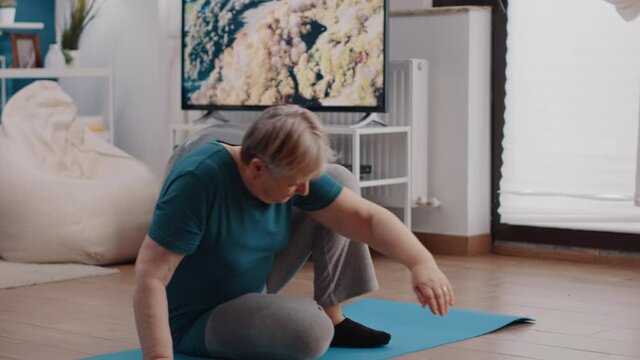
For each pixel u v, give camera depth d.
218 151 2.34
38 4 6.09
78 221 4.54
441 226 4.94
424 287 2.22
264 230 2.44
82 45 6.04
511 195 4.86
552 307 3.54
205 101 5.26
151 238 2.20
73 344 2.96
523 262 4.63
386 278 4.15
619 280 4.12
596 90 4.55
